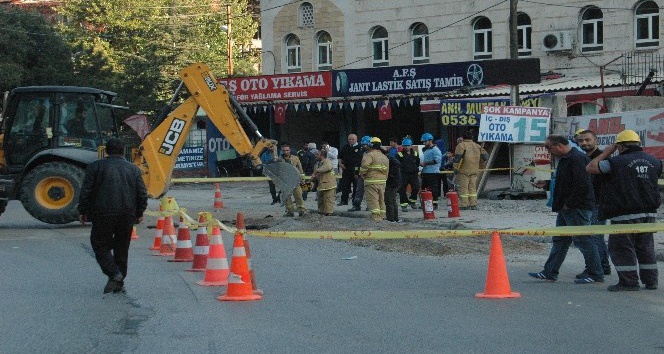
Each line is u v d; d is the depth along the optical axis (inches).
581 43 1587.1
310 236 511.2
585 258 514.3
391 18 1779.0
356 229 792.3
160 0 2496.3
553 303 450.9
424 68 1487.5
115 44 2401.6
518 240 706.2
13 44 1934.1
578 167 500.1
